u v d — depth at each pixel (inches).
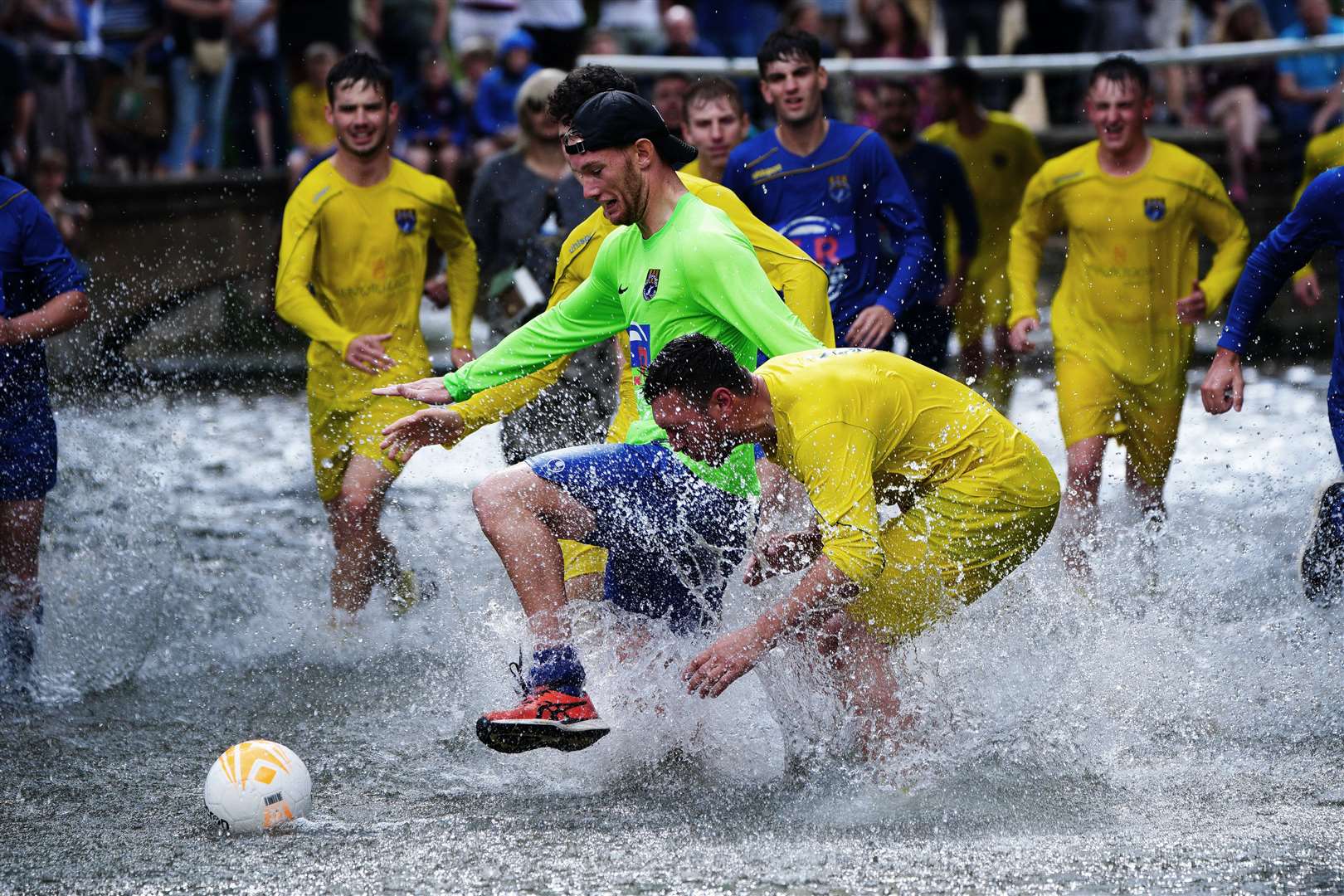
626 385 695.1
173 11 1843.0
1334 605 735.7
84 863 529.3
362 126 860.0
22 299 785.6
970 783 590.2
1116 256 909.8
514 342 663.8
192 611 865.5
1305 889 477.7
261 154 1866.4
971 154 1253.7
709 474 605.6
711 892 485.7
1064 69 1547.7
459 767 627.5
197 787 613.6
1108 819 550.3
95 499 931.3
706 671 550.0
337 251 876.0
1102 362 908.0
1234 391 751.7
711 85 924.6
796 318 599.2
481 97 1769.2
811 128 895.7
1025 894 479.5
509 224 986.1
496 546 588.4
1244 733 636.7
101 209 1779.0
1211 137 1797.5
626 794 590.2
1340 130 1248.2
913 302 941.2
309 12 1839.3
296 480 1249.4
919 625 609.0
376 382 873.5
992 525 600.7
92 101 1860.2
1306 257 735.7
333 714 707.4
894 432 582.9
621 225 628.7
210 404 1588.3
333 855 529.3
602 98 600.7
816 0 1935.3
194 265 1801.2
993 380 1261.1
